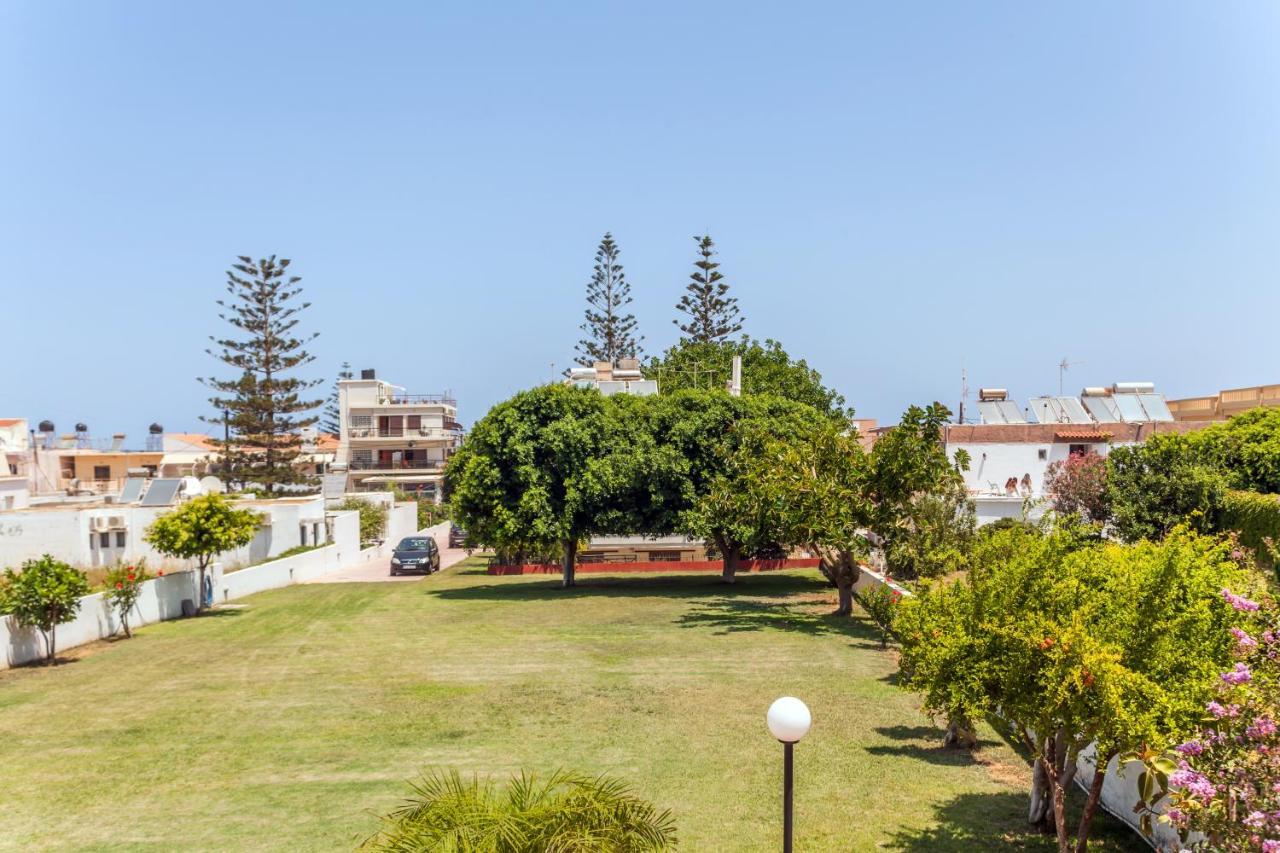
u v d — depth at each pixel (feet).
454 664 63.98
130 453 250.98
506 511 111.45
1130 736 23.67
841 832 32.40
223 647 73.31
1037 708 26.43
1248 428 111.34
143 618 87.04
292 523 142.92
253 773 40.09
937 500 86.07
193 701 53.93
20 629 66.49
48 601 66.23
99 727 48.32
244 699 54.24
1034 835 31.76
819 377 228.02
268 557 135.44
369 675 60.59
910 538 78.28
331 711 50.90
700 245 261.24
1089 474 108.06
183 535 91.86
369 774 39.70
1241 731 20.94
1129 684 24.11
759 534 95.55
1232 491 98.02
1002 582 28.91
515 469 111.55
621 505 112.57
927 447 77.41
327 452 315.58
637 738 44.45
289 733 46.50
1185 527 29.40
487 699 53.01
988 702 28.14
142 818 34.86
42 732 47.44
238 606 102.42
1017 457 126.21
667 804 35.27
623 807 22.31
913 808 34.65
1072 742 27.12
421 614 92.32
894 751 41.91
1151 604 26.43
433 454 267.39
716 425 115.03
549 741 44.19
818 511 78.59
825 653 65.62
